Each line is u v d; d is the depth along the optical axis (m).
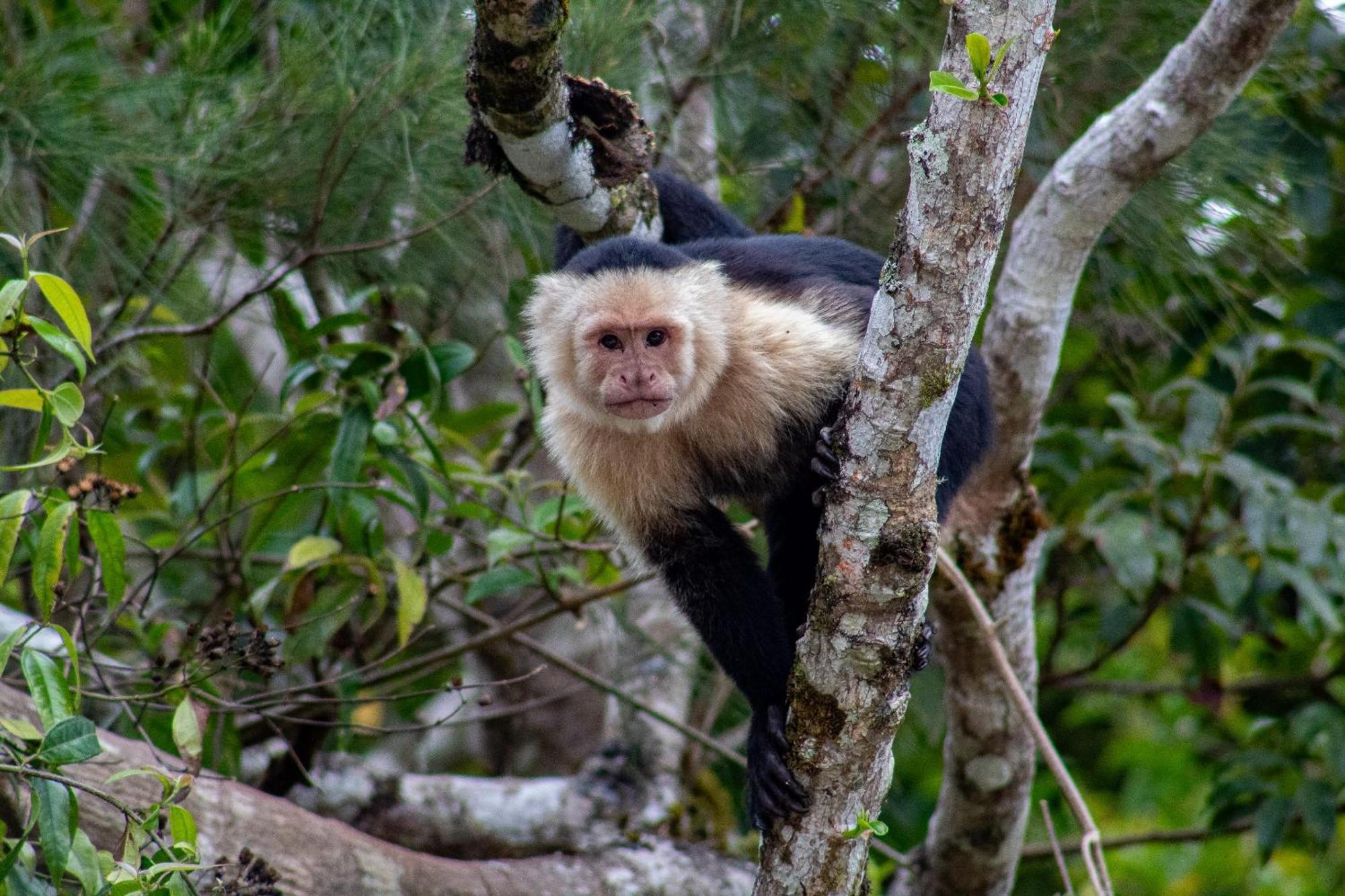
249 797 8.75
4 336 6.74
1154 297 11.35
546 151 7.96
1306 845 13.76
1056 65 10.12
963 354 6.07
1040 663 14.06
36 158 8.54
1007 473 10.09
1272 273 11.47
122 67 9.23
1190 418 11.90
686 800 11.87
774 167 11.33
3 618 8.95
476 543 11.73
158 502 12.73
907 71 10.58
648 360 8.19
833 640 6.46
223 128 8.79
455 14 9.00
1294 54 10.29
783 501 8.83
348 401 10.38
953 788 10.95
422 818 11.16
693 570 8.30
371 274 10.54
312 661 11.34
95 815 7.79
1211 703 12.91
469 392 15.98
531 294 10.30
